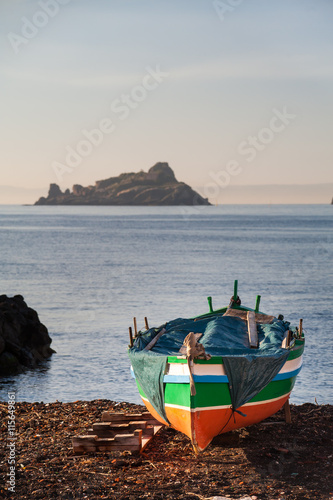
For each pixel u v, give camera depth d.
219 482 8.82
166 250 89.75
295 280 53.25
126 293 44.00
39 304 39.09
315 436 11.13
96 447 10.20
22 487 8.60
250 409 10.42
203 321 13.09
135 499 8.16
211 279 53.00
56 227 170.12
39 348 24.12
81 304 38.91
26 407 14.00
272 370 10.25
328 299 41.34
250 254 83.69
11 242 105.38
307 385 18.23
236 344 11.53
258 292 44.84
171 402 10.16
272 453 10.22
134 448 10.12
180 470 9.39
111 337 27.89
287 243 108.00
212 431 10.15
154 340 12.03
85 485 8.68
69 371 21.55
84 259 74.25
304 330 28.86
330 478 9.00
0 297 27.59
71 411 13.48
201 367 9.73
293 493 8.42
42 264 67.56
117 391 18.69
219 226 188.12
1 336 22.56
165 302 39.25
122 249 91.31
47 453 10.23
